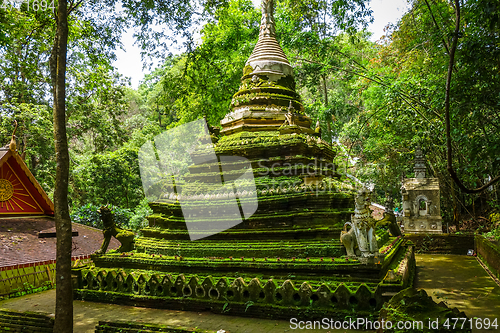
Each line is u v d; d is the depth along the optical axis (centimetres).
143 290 909
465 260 1516
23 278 1216
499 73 673
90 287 1000
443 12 1380
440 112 1422
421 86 1479
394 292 683
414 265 1284
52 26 1120
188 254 977
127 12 1058
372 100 2017
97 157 2469
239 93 1307
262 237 945
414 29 1639
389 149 2262
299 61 2289
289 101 1265
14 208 1564
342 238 806
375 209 2541
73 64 2023
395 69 1877
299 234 909
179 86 1335
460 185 537
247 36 2186
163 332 625
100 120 2705
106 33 1091
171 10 1076
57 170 690
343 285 723
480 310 776
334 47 1956
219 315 812
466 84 669
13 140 1538
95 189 2541
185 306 859
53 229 1557
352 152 2550
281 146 1059
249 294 802
